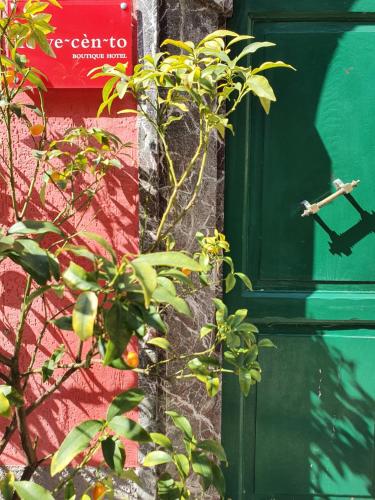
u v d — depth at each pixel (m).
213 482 1.55
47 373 1.63
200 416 2.18
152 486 2.14
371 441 2.31
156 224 2.04
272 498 2.34
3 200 2.07
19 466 2.18
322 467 2.34
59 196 2.07
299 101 2.15
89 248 2.08
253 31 2.14
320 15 2.11
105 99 1.77
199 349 2.14
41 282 1.20
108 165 1.98
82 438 1.32
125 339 1.15
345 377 2.29
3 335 2.14
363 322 2.26
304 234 2.22
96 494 1.69
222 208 2.19
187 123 2.02
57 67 1.96
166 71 1.60
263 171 2.20
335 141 2.17
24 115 1.80
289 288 2.26
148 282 1.07
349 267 2.23
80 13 1.92
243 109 2.15
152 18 1.92
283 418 2.32
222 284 2.23
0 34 1.64
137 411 2.13
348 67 2.13
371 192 2.19
